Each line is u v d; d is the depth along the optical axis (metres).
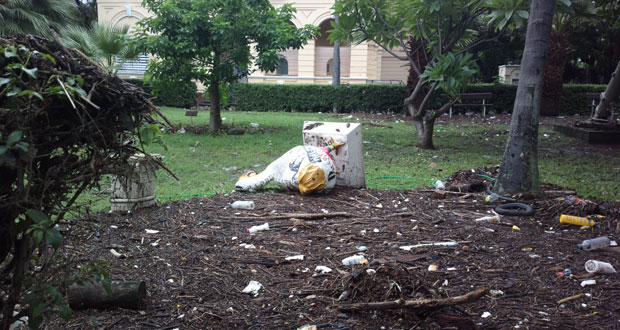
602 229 5.14
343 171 7.09
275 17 12.85
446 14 10.34
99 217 5.24
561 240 4.77
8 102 1.83
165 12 11.59
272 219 5.45
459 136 13.93
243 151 10.32
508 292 3.53
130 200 5.45
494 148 11.79
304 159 6.63
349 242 4.69
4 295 2.24
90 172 2.08
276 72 28.94
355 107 20.23
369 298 3.28
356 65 26.14
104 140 2.04
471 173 8.07
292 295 3.46
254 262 4.11
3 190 1.93
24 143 1.74
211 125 12.98
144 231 4.90
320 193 6.67
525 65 6.36
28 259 2.20
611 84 12.77
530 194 6.33
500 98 19.61
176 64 12.13
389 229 5.13
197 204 6.00
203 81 12.82
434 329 2.95
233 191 6.83
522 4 8.62
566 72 28.59
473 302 3.35
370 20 11.67
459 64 9.59
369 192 6.94
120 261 4.06
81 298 3.16
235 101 21.50
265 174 6.87
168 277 3.78
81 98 1.96
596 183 7.92
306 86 20.64
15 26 13.13
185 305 3.31
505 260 4.19
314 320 3.08
